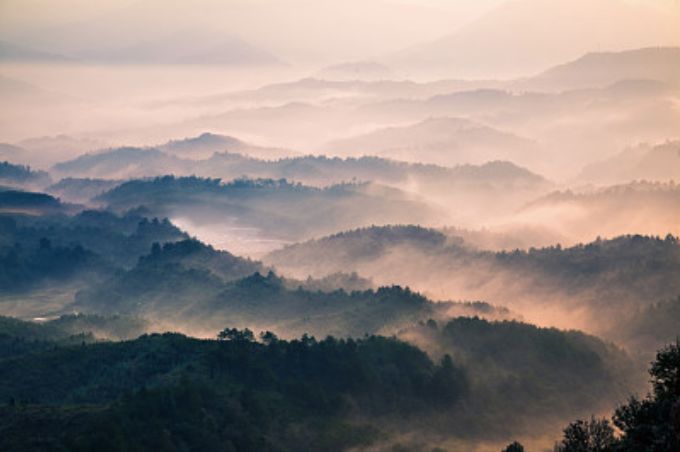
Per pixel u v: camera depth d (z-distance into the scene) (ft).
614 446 592.60
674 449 530.68
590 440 633.20
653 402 578.25
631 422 577.43
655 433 545.85
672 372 575.79
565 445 645.10
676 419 534.78
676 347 582.35
